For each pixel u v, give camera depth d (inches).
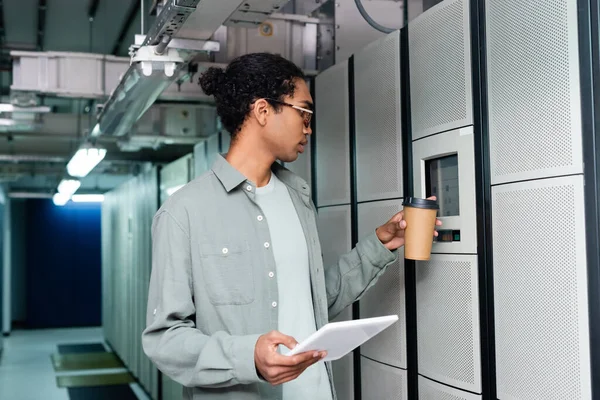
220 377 56.9
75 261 591.5
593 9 67.7
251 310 64.4
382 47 108.5
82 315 590.9
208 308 64.1
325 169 129.8
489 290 82.7
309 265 70.1
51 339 512.1
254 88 65.4
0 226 487.5
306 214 72.0
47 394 308.8
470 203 86.0
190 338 59.9
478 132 84.8
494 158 82.1
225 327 63.8
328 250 128.5
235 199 66.7
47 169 423.5
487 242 83.1
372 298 110.6
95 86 191.8
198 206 64.9
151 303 64.4
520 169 77.1
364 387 115.0
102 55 192.1
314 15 172.2
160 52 117.9
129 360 357.7
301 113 66.8
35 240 583.8
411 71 100.3
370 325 51.1
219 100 68.2
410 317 100.5
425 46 96.5
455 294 88.9
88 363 394.9
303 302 67.7
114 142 313.4
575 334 69.0
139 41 127.6
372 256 77.5
